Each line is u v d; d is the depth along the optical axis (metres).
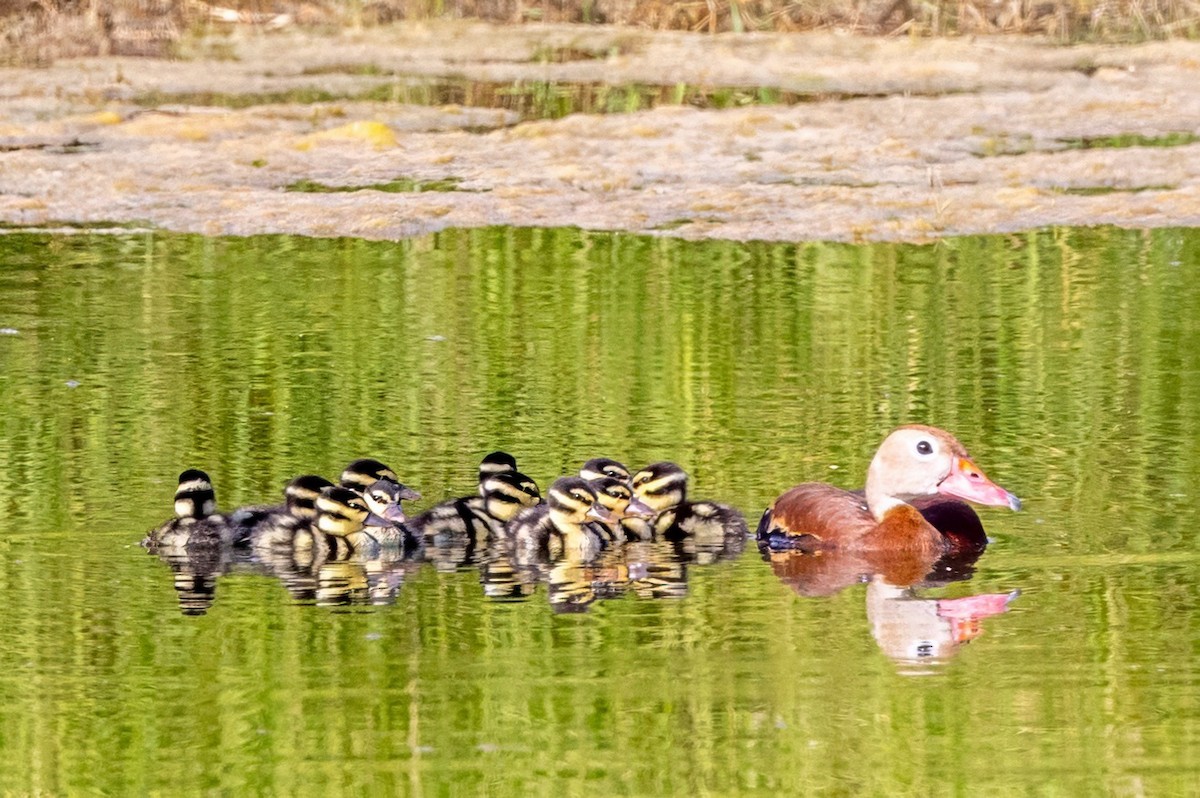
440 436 13.98
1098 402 14.57
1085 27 33.22
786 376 15.50
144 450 13.60
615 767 8.14
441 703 8.88
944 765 8.11
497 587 10.99
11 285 18.52
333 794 7.95
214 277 18.95
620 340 16.72
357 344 16.58
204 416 14.41
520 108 28.11
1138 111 27.14
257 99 28.52
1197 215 21.19
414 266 19.42
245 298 18.14
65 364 15.84
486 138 25.97
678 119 27.03
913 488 11.82
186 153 24.73
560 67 31.08
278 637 9.91
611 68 30.88
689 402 14.82
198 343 16.55
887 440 11.92
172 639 9.87
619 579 11.15
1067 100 28.00
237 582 11.09
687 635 9.87
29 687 9.14
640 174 23.67
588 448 13.66
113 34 33.12
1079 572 10.90
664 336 16.80
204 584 10.99
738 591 10.80
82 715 8.79
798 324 17.17
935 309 17.66
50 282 18.66
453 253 19.94
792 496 12.20
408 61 31.73
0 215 21.48
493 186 23.02
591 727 8.59
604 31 34.00
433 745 8.41
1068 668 9.26
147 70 30.81
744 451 13.58
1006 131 26.03
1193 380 15.11
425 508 12.47
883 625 10.00
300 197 22.47
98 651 9.66
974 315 17.42
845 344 16.48
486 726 8.61
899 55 31.55
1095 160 24.06
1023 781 7.95
